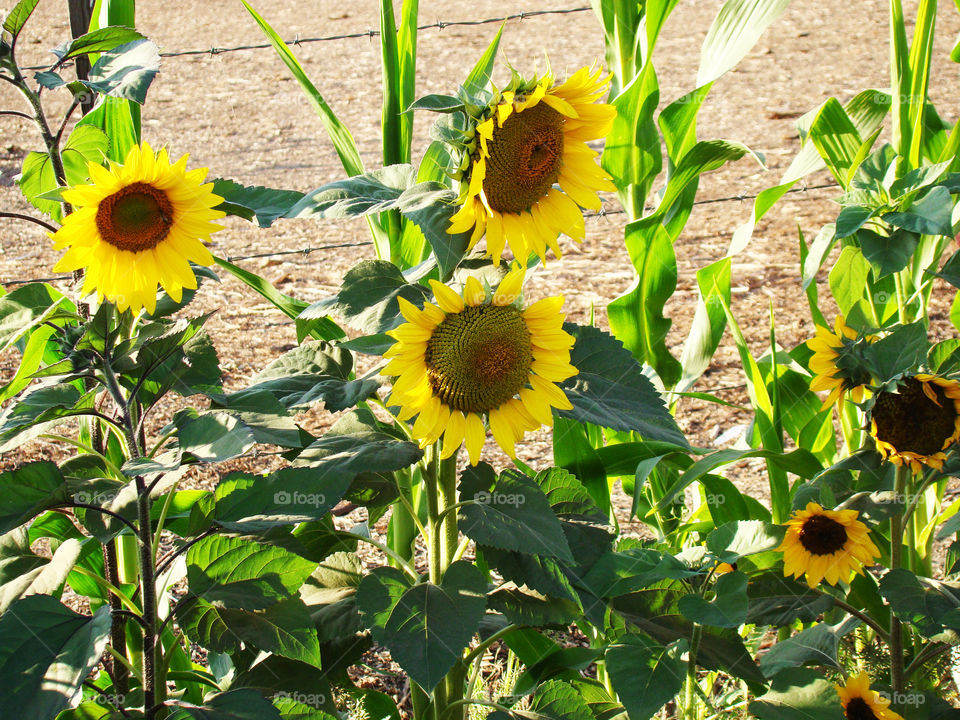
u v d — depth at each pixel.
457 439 3.10
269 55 12.60
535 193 3.08
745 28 3.65
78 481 3.08
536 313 3.10
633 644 3.20
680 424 5.16
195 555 3.09
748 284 6.84
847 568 3.28
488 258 3.19
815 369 3.29
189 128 9.93
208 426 3.03
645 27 3.74
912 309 3.64
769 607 3.32
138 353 3.09
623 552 3.25
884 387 3.21
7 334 3.10
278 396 3.18
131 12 3.64
